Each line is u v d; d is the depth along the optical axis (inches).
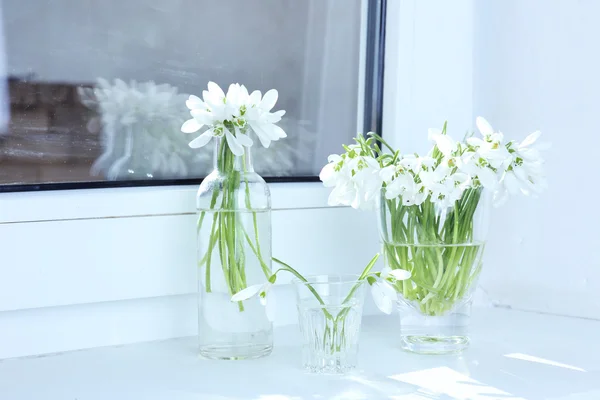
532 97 43.4
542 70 42.8
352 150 34.4
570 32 41.4
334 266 43.2
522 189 34.2
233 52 40.6
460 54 46.4
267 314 32.2
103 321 37.0
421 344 35.2
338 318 31.7
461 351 35.4
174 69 38.8
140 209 36.9
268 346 35.5
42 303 34.6
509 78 44.6
